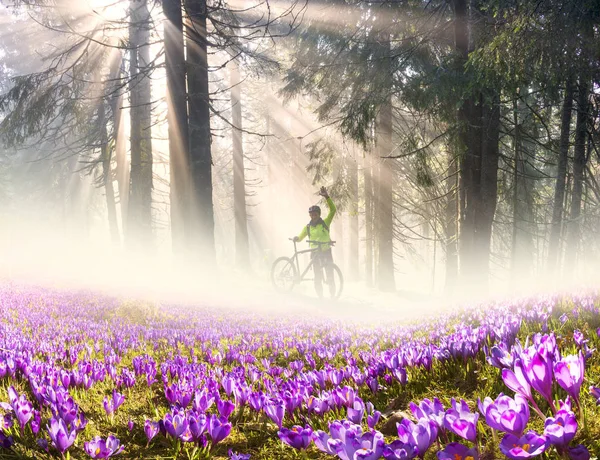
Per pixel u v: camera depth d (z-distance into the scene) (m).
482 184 12.92
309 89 16.03
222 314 9.48
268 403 2.50
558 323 3.94
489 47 9.81
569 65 9.79
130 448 2.32
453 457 1.40
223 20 17.11
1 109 16.66
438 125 15.85
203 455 2.18
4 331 5.36
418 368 3.09
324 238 13.18
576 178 14.99
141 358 4.29
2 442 2.10
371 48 13.63
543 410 2.17
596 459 1.65
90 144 22.97
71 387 3.23
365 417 2.47
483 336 3.42
